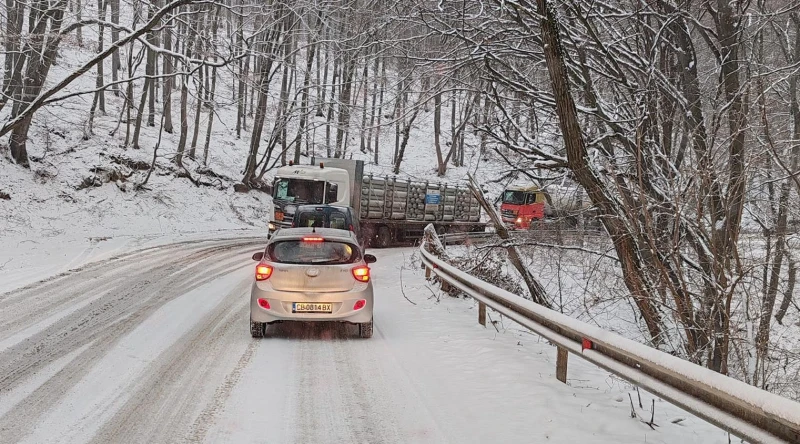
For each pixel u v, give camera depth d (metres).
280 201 21.34
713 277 7.39
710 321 7.38
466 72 12.62
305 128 36.00
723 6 9.95
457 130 13.33
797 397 6.97
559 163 10.57
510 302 8.02
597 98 10.71
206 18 24.56
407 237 27.36
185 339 8.12
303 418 5.32
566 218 12.33
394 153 52.84
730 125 8.35
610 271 10.23
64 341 7.68
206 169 33.59
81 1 18.92
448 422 5.34
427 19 12.29
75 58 38.09
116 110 36.00
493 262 13.81
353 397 5.97
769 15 10.34
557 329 6.77
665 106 10.44
